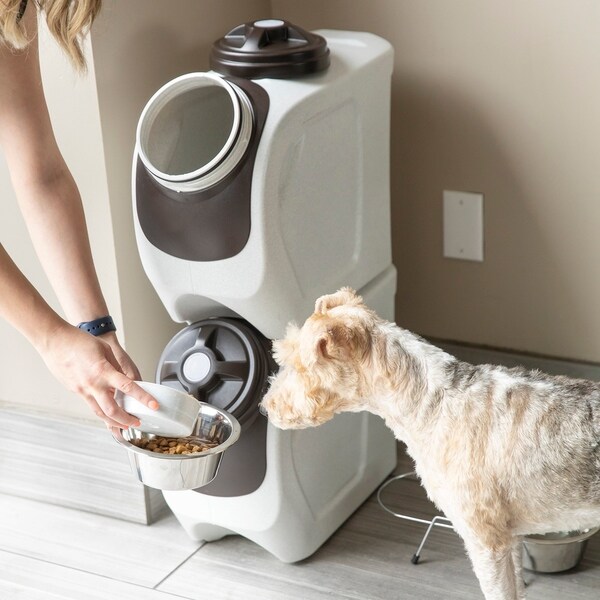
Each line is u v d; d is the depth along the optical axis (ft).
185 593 5.50
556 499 4.30
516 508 4.40
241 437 5.28
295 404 4.44
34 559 5.83
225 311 5.40
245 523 5.51
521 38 6.08
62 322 4.24
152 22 5.64
